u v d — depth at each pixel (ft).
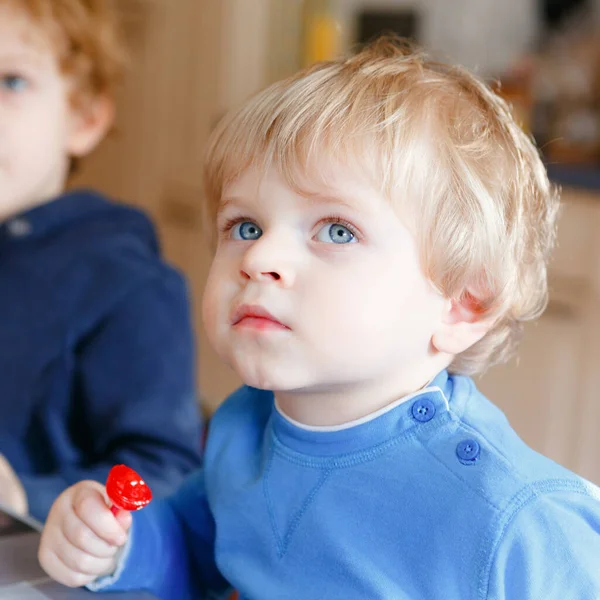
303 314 2.01
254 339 2.04
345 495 2.16
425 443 2.14
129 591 2.25
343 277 2.01
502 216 2.19
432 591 2.01
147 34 9.08
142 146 9.33
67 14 4.33
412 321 2.08
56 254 4.13
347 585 2.11
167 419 3.82
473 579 1.96
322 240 2.06
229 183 2.20
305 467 2.24
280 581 2.21
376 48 2.63
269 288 2.03
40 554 2.22
